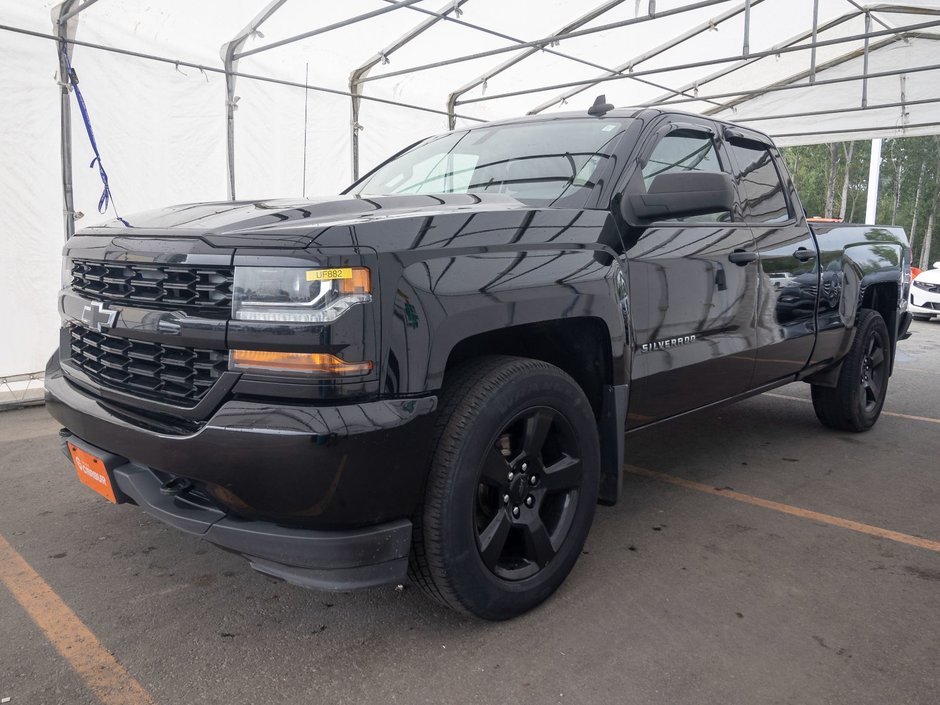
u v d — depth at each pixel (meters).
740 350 3.24
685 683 1.98
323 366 1.75
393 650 2.13
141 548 2.82
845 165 39.34
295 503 1.80
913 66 11.50
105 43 5.62
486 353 2.43
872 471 3.88
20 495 3.37
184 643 2.16
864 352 4.45
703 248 2.99
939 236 41.59
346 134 7.60
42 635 2.20
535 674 2.02
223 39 6.29
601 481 2.62
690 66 7.84
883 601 2.45
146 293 2.04
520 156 2.96
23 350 5.38
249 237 1.85
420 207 2.26
